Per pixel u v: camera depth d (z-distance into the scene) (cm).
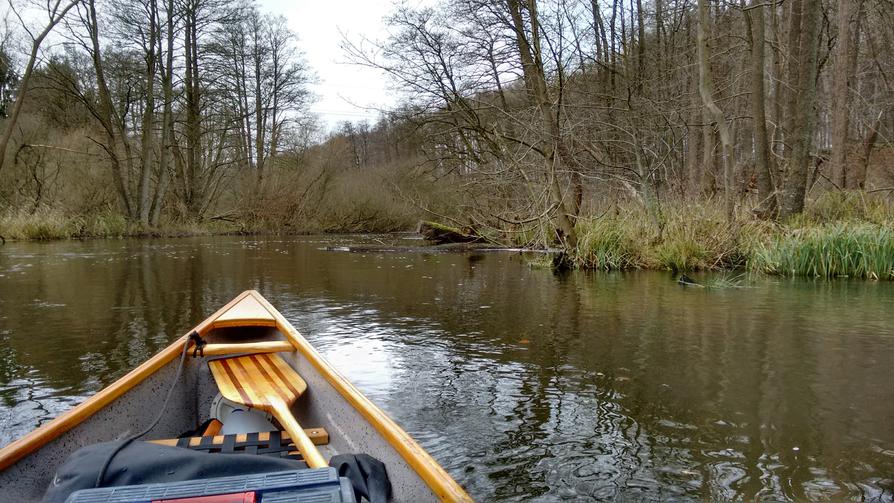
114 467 206
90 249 1683
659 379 447
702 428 355
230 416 340
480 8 1334
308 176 2939
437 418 370
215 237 2481
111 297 812
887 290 861
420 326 631
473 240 1909
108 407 293
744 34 1825
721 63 1845
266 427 338
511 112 1286
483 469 303
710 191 1442
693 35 1967
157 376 341
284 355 421
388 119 1647
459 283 971
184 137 2672
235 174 2941
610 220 1213
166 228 2478
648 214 1177
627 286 923
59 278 1016
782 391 419
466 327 625
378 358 504
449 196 2009
